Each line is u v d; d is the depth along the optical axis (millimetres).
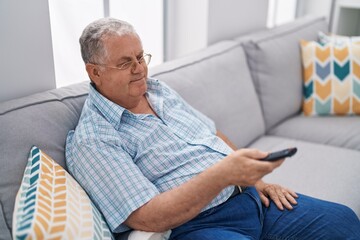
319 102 2156
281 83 2102
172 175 1214
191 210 1034
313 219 1258
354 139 1932
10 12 1191
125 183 1070
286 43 2195
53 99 1222
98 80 1198
